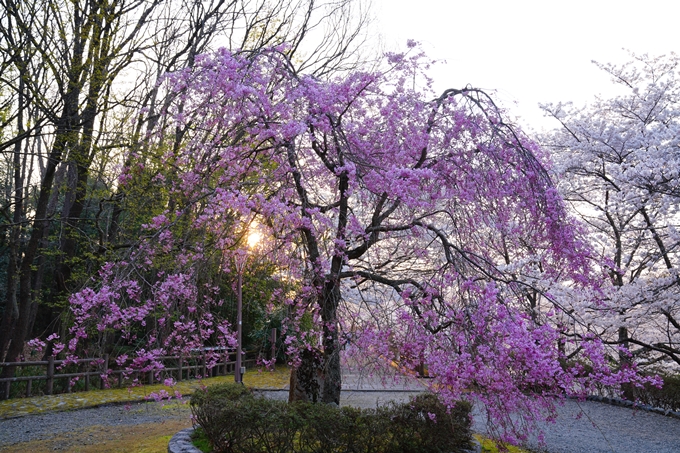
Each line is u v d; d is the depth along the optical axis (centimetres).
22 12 1157
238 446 638
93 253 1280
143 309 654
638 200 1050
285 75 700
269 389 1504
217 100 687
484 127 727
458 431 669
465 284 584
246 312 1764
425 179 678
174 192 760
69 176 1382
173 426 1015
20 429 1005
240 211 630
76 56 1187
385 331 648
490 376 557
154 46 1308
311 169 734
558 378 569
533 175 673
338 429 622
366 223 750
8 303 1380
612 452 879
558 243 675
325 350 711
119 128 1205
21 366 1404
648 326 1268
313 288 662
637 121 1291
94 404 1226
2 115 1102
